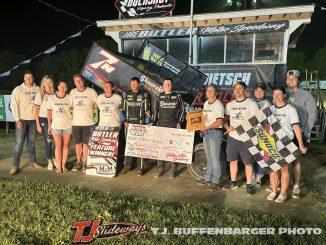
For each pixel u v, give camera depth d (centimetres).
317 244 323
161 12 915
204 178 502
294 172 451
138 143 543
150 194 466
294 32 916
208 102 484
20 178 538
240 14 851
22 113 565
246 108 453
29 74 564
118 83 625
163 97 528
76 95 552
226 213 388
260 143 433
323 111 830
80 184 507
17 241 321
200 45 930
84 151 570
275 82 820
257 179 491
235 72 861
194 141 555
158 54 809
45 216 375
